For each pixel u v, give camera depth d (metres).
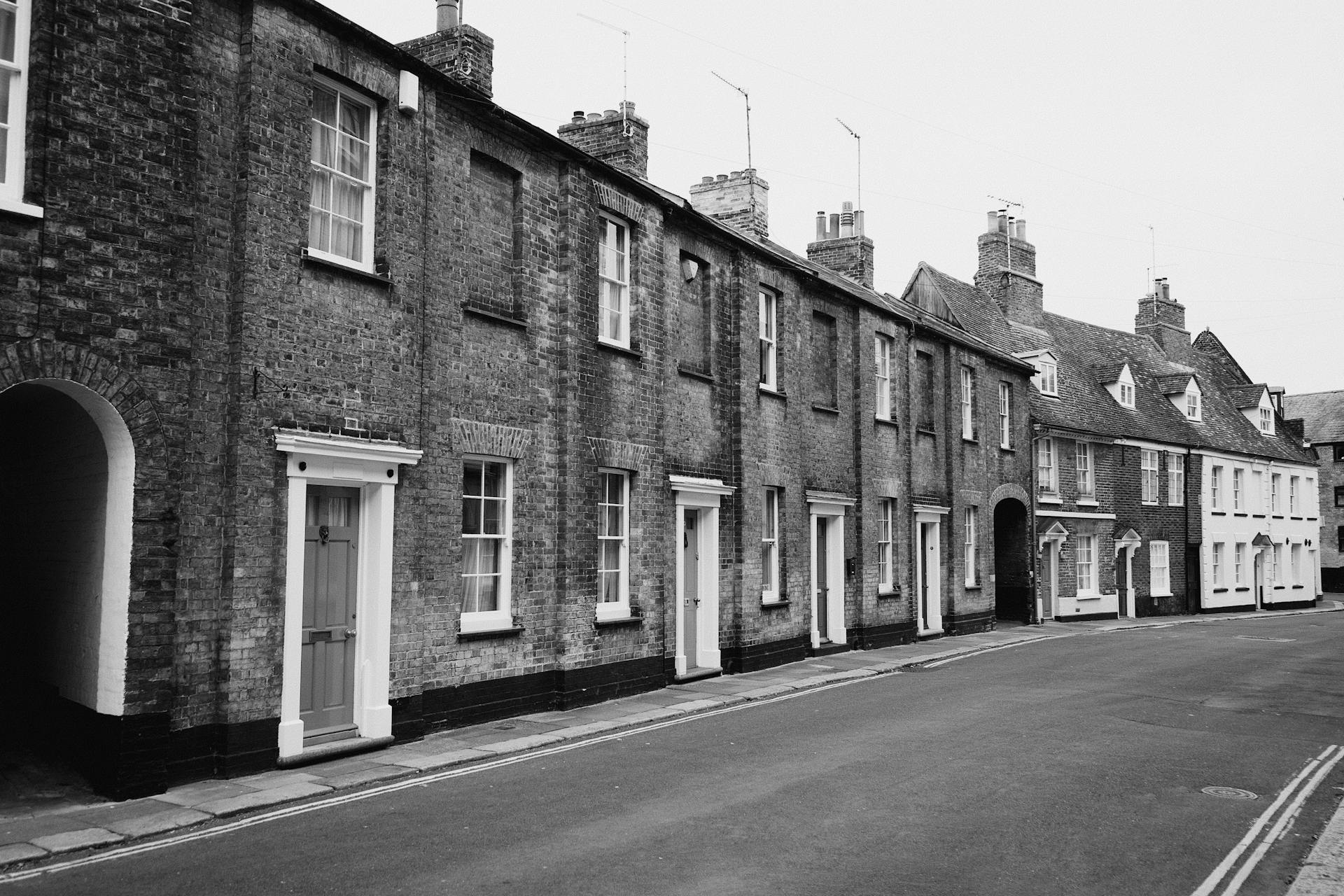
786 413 19.84
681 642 16.67
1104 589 35.16
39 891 6.54
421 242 11.84
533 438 13.59
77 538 9.47
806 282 20.84
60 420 9.69
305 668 10.52
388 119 11.47
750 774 10.01
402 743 11.21
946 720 13.30
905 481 24.36
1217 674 18.64
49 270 8.34
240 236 9.80
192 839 7.73
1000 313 35.97
